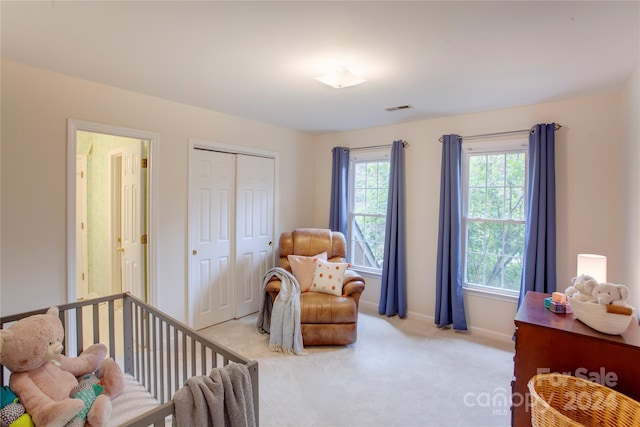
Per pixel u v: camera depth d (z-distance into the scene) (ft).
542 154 9.63
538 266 9.66
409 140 12.73
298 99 9.93
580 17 5.34
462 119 11.51
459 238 11.37
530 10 5.16
